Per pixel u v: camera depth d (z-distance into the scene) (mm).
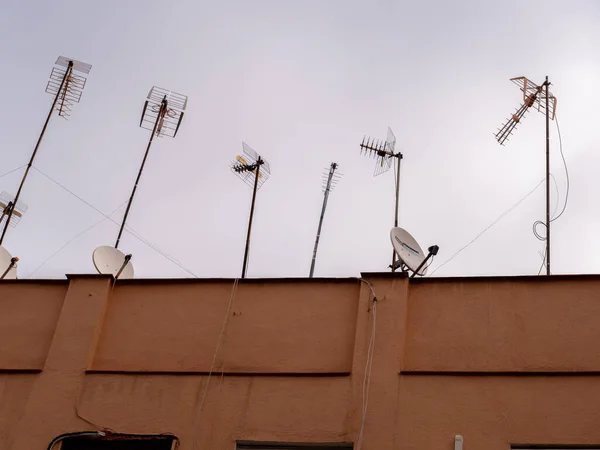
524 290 16078
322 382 15656
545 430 14680
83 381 16312
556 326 15703
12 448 15805
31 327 17203
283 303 16703
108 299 17266
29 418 16062
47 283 17641
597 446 14461
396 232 19250
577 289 15961
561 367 15344
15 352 16953
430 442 14852
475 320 15953
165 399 15945
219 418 15641
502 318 15898
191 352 16484
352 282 16688
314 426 15305
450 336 15875
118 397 16078
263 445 15328
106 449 15750
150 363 16500
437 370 15500
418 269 17750
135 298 17219
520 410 14867
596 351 15414
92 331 16812
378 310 16172
